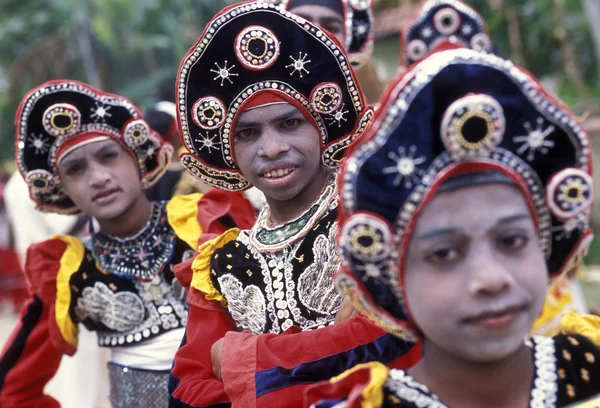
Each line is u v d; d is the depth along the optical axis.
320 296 1.97
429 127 1.31
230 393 1.84
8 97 15.30
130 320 2.70
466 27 3.47
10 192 4.47
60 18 14.53
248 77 2.03
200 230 2.64
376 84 3.55
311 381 1.78
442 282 1.29
